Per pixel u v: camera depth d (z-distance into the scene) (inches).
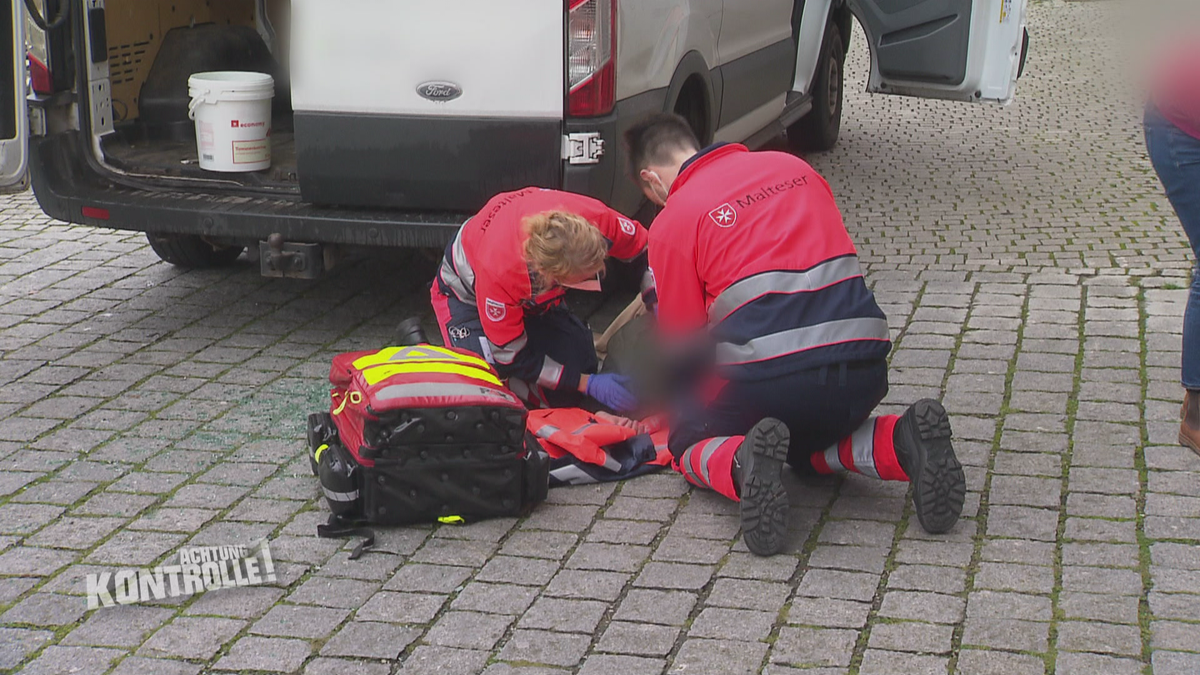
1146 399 170.7
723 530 140.6
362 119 181.2
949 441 133.7
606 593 127.9
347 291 228.7
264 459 160.4
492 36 175.2
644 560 134.5
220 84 199.6
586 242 143.3
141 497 150.3
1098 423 163.9
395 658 117.2
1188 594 123.3
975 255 242.2
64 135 202.5
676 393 148.3
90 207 196.9
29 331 208.4
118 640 121.0
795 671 113.4
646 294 156.9
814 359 132.2
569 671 114.6
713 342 139.5
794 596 126.2
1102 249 243.8
